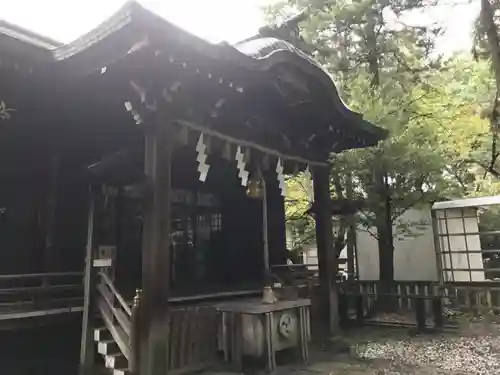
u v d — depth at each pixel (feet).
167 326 17.47
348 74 41.39
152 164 18.28
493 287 30.99
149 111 18.56
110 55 16.61
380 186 36.76
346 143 30.01
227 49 17.08
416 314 30.86
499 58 28.55
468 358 22.76
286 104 24.71
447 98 40.93
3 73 18.17
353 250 46.26
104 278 19.31
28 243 22.20
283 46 21.11
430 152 35.14
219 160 29.76
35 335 19.21
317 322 27.96
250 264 33.91
